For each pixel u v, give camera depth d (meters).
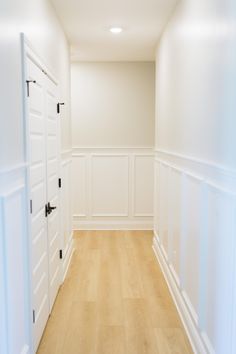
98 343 2.61
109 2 3.28
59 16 3.61
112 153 5.95
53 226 3.19
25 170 2.12
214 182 2.04
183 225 2.94
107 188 6.00
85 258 4.55
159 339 2.67
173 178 3.46
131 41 4.62
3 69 1.72
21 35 2.05
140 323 2.91
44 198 2.74
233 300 1.68
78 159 5.95
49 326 2.85
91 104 5.88
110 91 5.87
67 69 4.41
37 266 2.49
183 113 2.98
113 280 3.83
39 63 2.58
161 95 4.39
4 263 1.66
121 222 6.04
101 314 3.06
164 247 4.04
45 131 2.81
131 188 6.00
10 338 1.79
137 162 5.97
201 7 2.36
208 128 2.18
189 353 2.49
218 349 1.96
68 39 4.48
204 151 2.28
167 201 3.84
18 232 1.96
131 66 5.84
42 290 2.67
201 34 2.36
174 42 3.42
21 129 2.07
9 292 1.77
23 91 2.09
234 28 1.71
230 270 1.73
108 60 5.74
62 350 2.52
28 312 2.18
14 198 1.87
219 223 1.93
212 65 2.09
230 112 1.77
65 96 4.18
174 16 3.41
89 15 3.61
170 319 2.98
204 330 2.29
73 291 3.54
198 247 2.42
